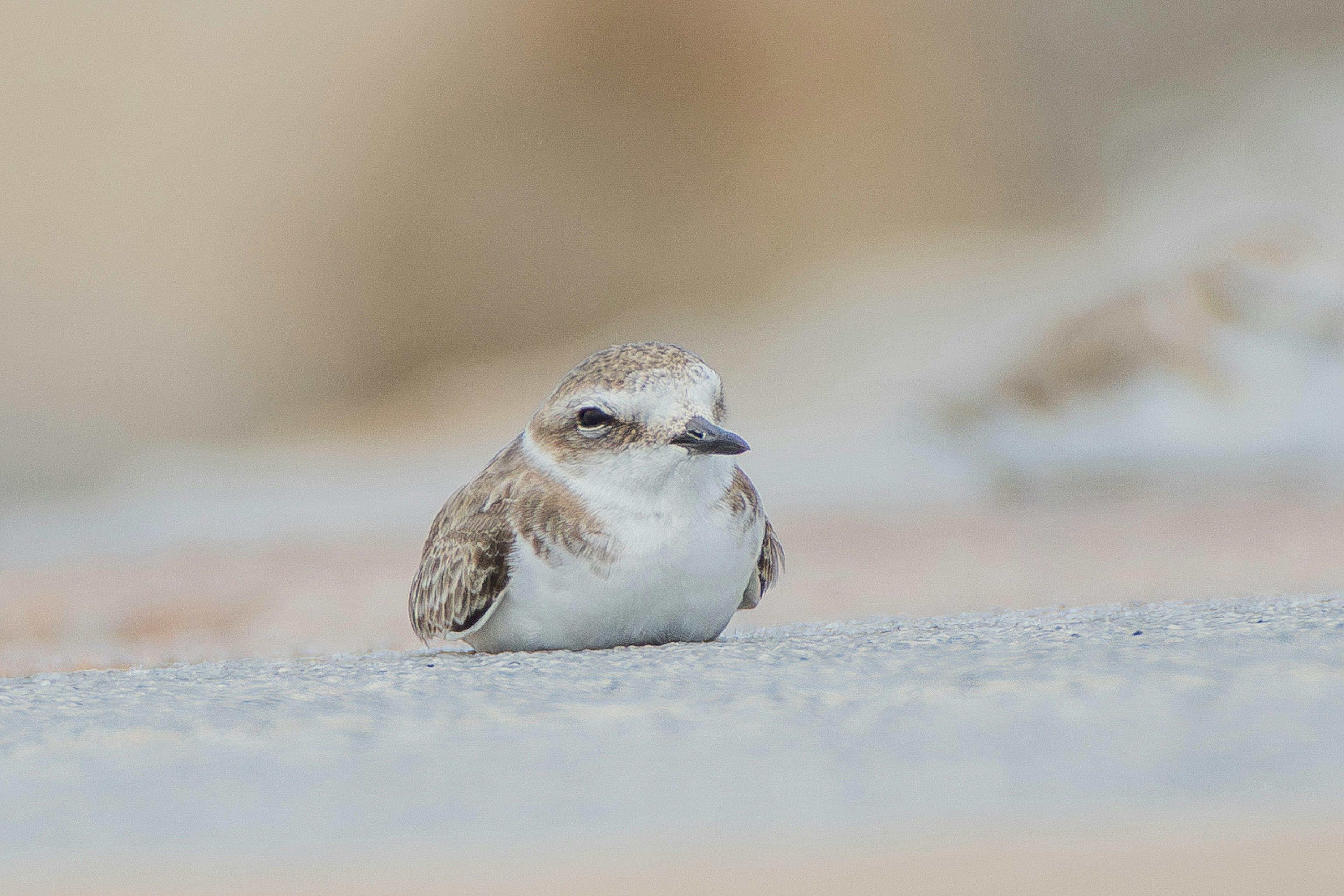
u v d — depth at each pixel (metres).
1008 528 14.16
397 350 40.19
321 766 3.81
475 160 40.28
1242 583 9.86
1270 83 34.88
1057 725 3.83
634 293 40.31
